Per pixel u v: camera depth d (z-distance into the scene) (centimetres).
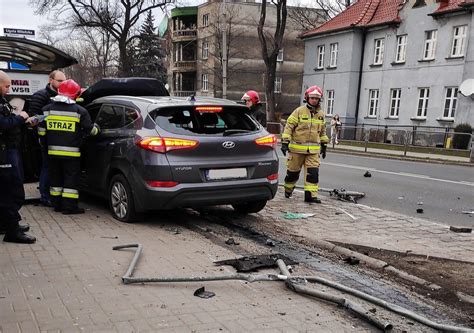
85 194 830
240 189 623
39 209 704
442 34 2655
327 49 3569
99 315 356
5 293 391
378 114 3155
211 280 429
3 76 489
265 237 609
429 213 830
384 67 3092
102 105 708
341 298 389
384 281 467
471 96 2109
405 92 2931
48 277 429
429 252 558
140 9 4262
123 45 4316
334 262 521
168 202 586
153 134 590
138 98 660
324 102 3619
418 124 2834
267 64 3534
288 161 852
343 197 916
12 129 497
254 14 5059
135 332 333
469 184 1191
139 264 470
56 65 1043
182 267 467
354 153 2252
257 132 652
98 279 428
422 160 1925
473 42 2366
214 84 5100
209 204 610
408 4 2889
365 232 645
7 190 513
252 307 382
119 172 645
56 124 648
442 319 383
